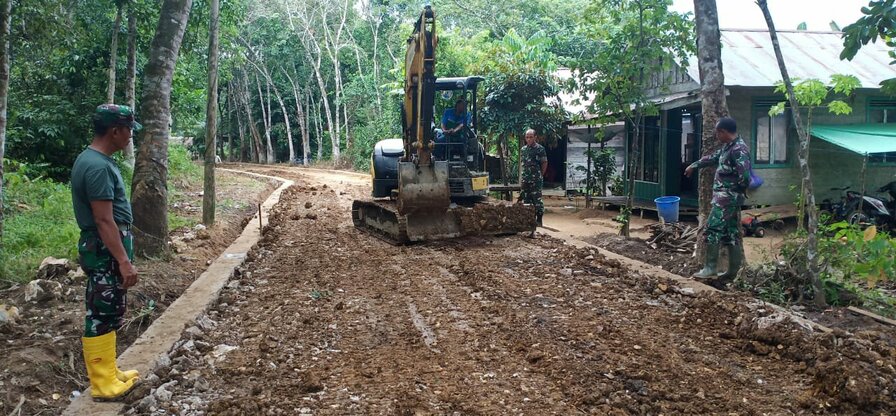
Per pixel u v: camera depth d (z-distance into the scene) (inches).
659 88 604.1
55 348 200.2
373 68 1553.9
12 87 623.2
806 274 280.4
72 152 629.3
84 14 621.0
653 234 435.2
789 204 545.0
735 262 298.5
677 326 235.1
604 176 716.7
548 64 688.4
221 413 156.8
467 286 299.3
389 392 173.8
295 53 1675.7
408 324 239.5
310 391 175.2
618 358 197.9
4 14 311.4
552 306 259.8
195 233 429.4
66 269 286.0
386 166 474.6
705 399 169.6
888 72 556.4
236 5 791.7
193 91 912.3
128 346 223.5
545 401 167.5
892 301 282.7
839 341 202.1
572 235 485.7
